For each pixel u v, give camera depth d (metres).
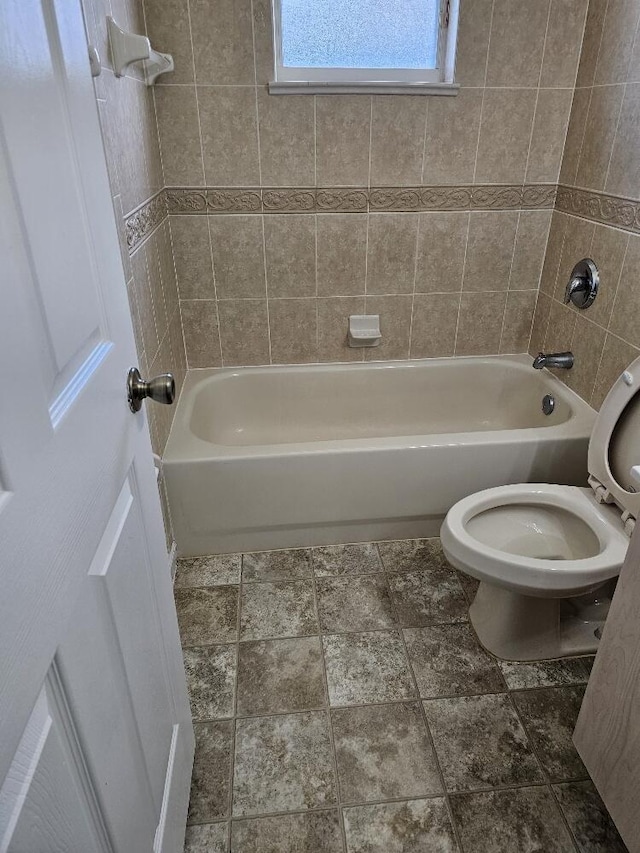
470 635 1.67
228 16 1.85
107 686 0.71
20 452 0.50
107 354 0.76
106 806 0.69
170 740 1.06
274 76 1.95
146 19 1.84
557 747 1.37
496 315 2.43
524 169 2.18
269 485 1.87
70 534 0.61
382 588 1.84
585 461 1.97
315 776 1.31
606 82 1.86
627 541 1.42
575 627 1.67
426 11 1.99
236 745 1.37
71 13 0.65
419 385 2.48
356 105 2.01
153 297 1.79
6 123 0.49
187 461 1.80
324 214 2.18
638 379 1.43
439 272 2.33
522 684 1.52
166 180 2.07
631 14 1.72
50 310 0.57
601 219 1.93
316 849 1.17
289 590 1.84
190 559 1.98
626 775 1.07
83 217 0.68
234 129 2.02
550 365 2.16
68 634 0.59
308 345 2.42
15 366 0.49
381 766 1.33
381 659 1.59
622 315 1.85
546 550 1.60
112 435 0.77
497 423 2.50
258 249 2.22
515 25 1.95
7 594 0.47
